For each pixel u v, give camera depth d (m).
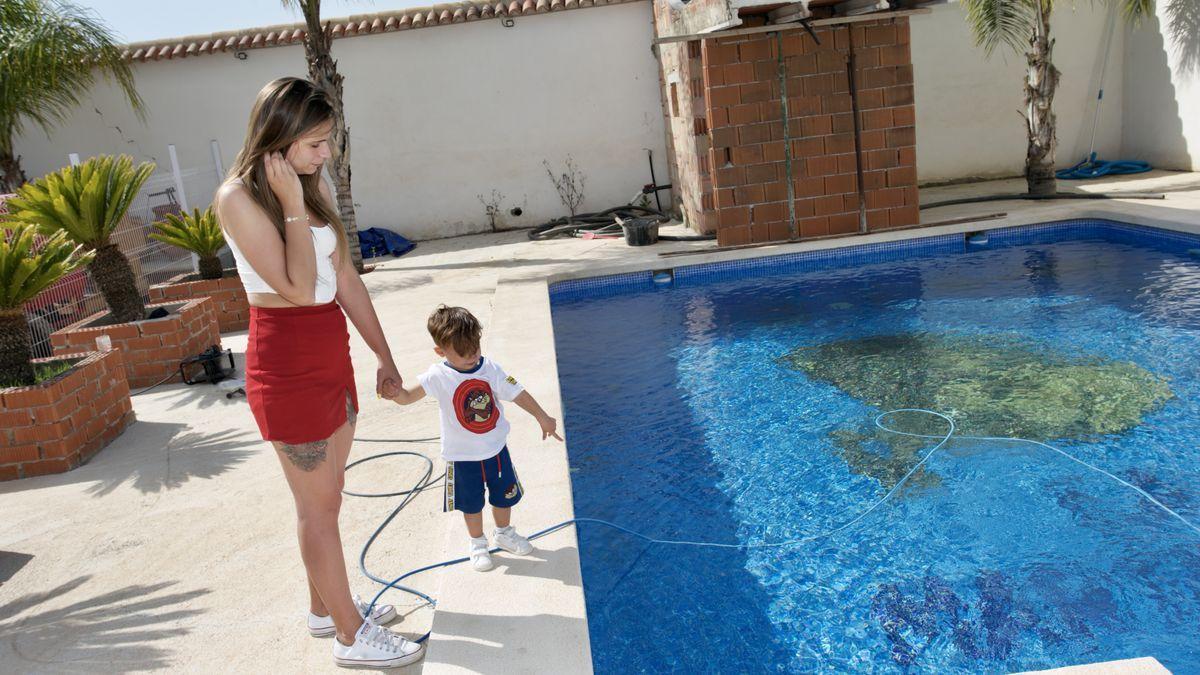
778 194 11.05
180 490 5.18
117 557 4.34
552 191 15.76
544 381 6.23
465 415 3.58
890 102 10.78
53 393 5.59
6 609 3.90
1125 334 7.12
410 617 3.51
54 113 14.21
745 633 3.78
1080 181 13.75
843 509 4.80
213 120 15.54
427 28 15.06
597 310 9.91
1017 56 14.52
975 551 4.27
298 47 15.27
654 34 14.88
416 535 4.23
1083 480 4.87
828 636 3.72
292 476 2.98
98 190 7.81
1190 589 3.83
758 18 10.67
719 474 5.37
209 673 3.26
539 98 15.38
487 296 10.10
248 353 2.89
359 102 15.34
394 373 3.44
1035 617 3.73
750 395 6.68
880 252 10.80
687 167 12.91
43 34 12.51
